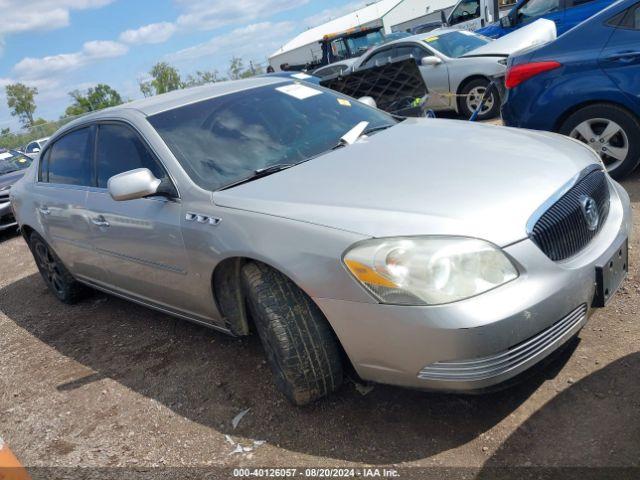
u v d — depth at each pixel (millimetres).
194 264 2984
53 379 3826
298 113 3600
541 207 2340
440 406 2627
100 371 3766
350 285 2277
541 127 4906
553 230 2336
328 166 2898
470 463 2279
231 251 2693
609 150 4668
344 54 15039
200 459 2680
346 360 2654
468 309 2100
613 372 2574
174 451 2785
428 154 2848
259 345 3547
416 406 2658
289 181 2816
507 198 2355
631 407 2352
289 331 2551
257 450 2641
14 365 4195
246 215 2684
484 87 8938
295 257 2432
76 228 4043
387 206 2387
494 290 2143
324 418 2725
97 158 3879
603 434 2256
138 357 3822
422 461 2344
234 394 3111
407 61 6523
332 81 6973
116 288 4113
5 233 9781
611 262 2488
